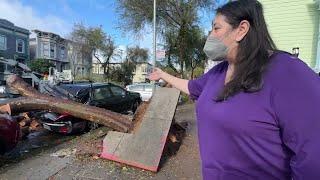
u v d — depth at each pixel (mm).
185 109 17594
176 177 6680
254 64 1641
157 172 6969
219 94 1709
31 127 12297
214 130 1700
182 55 28141
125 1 27484
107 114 9055
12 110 9227
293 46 11938
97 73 56344
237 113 1602
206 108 1774
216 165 1707
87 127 12078
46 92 13117
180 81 2625
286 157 1562
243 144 1609
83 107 9367
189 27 27734
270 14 12203
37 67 49594
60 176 6738
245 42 1724
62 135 11867
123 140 7738
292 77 1522
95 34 49500
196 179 6551
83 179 6562
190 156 7957
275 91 1536
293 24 11922
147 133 7680
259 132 1564
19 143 10516
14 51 48062
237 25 1744
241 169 1638
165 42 28516
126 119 9070
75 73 53625
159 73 2812
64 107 9266
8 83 10219
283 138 1534
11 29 47375
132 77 49406
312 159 1421
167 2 26922
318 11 11547
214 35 1812
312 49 11688
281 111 1509
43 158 8047
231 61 1816
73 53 56281
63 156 8125
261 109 1558
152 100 8227
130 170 7070
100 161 7582
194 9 27094
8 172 7062
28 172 7023
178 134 9648
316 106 1442
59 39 58906
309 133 1439
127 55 51156
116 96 14727
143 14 27594
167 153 8062
